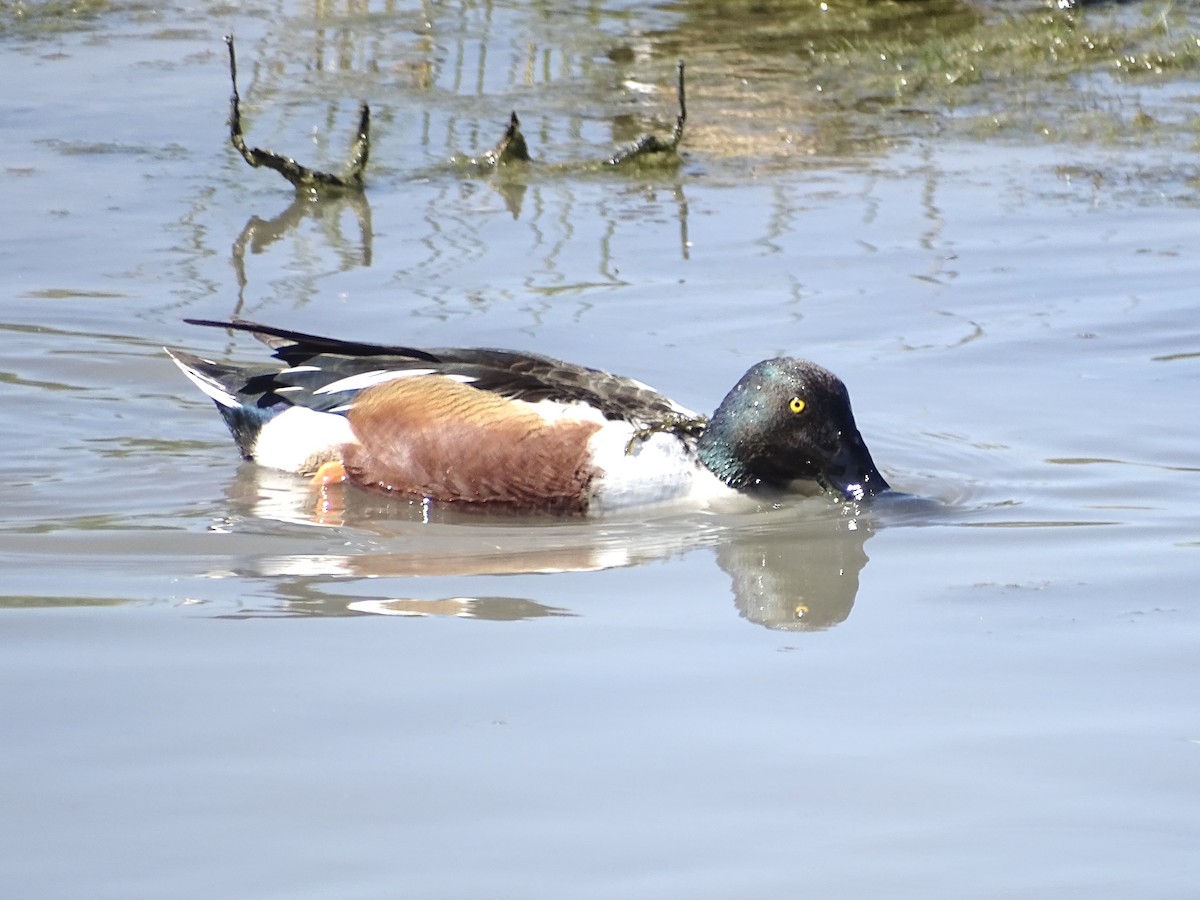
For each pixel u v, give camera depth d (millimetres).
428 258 16672
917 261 16328
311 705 8367
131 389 14141
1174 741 7945
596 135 20797
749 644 9227
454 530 11633
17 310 15344
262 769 7688
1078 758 7797
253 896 6684
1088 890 6734
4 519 11531
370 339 14500
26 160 19547
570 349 14234
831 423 12102
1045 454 12438
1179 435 12648
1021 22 24984
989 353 14219
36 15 26047
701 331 14664
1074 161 19406
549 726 8141
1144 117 20797
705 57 23859
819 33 24906
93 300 15617
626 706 8375
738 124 21109
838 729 8117
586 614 9773
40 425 13422
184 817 7270
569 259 16578
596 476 11938
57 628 9422
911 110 21531
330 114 21594
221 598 9984
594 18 26000
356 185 18969
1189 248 16516
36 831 7160
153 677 8703
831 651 9125
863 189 18594
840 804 7398
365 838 7109
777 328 14719
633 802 7410
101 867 6895
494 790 7504
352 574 10523
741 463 12148
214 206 18297
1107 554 10609
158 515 11734
